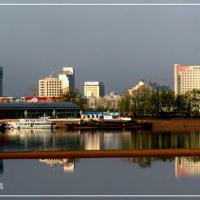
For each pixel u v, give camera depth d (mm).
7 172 129875
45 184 115250
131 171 131500
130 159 151250
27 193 106125
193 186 112938
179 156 156500
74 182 117938
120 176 124750
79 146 191250
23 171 131125
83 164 142125
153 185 114062
